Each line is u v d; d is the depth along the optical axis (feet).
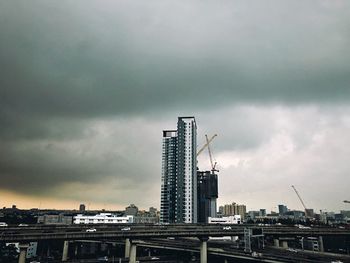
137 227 524.11
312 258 472.44
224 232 593.42
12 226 417.90
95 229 482.69
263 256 502.38
